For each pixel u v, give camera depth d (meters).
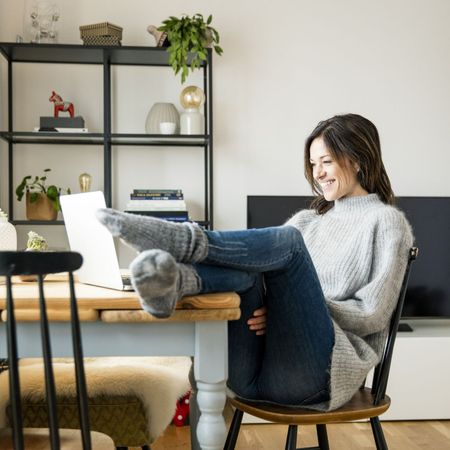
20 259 0.97
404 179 3.62
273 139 3.55
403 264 1.64
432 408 3.16
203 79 3.54
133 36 3.49
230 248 1.25
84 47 3.18
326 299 1.63
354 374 1.50
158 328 1.30
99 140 3.37
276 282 1.42
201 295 1.28
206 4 3.52
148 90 3.51
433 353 3.16
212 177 3.26
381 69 3.61
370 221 1.70
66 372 1.84
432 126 3.63
